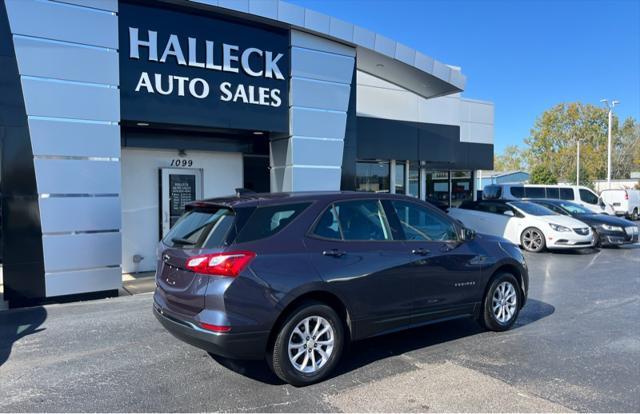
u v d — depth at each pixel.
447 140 16.67
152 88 8.48
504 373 4.50
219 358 4.94
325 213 4.61
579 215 14.59
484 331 5.86
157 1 8.48
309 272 4.25
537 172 48.59
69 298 7.59
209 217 4.43
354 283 4.51
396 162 17.41
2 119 7.05
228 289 3.91
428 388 4.17
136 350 5.19
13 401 3.94
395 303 4.82
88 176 7.67
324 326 4.36
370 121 15.12
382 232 4.93
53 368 4.68
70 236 7.55
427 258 5.08
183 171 10.84
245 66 9.52
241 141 11.24
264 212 4.31
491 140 20.09
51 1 7.32
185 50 8.83
